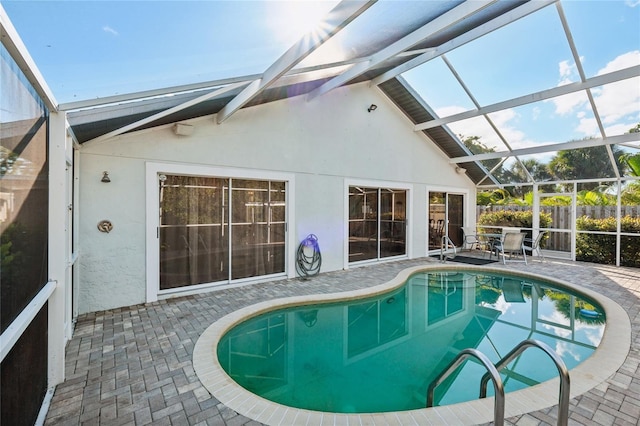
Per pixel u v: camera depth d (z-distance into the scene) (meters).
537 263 9.73
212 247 6.54
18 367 2.03
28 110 2.23
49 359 3.01
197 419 2.58
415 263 9.70
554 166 10.50
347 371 4.20
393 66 8.03
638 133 7.21
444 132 10.17
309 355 4.66
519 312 6.31
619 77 5.73
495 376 2.07
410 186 10.38
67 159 3.93
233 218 6.81
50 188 2.98
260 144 7.04
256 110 6.98
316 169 8.05
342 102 8.59
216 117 6.37
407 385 3.84
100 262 5.30
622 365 3.44
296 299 5.92
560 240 11.36
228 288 6.68
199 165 6.24
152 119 4.54
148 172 5.72
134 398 2.87
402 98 9.43
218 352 4.34
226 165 6.57
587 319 5.84
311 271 7.96
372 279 7.57
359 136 8.98
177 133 5.91
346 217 8.73
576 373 3.28
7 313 1.83
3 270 1.76
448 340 5.18
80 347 3.90
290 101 7.54
